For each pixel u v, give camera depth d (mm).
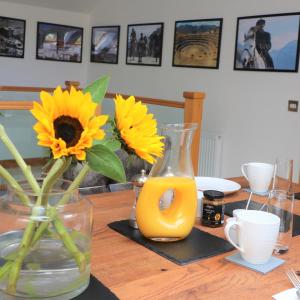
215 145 4180
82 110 724
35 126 713
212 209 1315
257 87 3869
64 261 845
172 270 1017
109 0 5414
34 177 854
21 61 5312
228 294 912
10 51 5199
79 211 867
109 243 1161
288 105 3639
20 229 827
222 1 4090
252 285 958
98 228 1270
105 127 854
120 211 1437
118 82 5391
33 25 5336
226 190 1717
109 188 1924
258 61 3832
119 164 771
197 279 977
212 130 4305
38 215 823
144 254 1100
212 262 1073
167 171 1177
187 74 4500
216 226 1320
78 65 5840
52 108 719
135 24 5059
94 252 1098
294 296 905
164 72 4754
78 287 873
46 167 831
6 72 5219
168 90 4727
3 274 821
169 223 1161
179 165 1187
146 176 1282
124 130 827
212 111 4289
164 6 4684
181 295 898
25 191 841
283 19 3611
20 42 5262
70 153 711
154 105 3381
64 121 729
